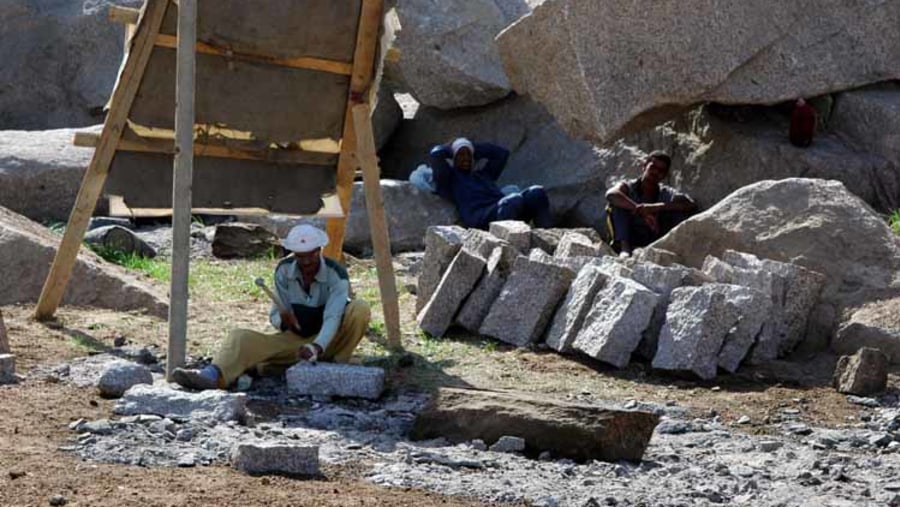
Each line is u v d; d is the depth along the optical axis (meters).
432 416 16.45
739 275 21.89
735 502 14.05
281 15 20.17
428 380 19.66
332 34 20.48
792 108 31.16
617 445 15.71
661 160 27.84
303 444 14.10
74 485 12.80
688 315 20.53
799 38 30.34
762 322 20.97
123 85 20.34
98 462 13.82
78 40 40.12
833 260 22.77
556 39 29.39
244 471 13.81
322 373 18.20
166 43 20.20
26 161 32.81
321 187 22.06
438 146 33.94
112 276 22.72
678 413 18.56
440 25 35.94
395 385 19.30
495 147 33.53
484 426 16.14
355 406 18.02
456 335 22.41
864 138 30.62
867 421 18.78
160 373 19.08
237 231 29.48
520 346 21.70
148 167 21.16
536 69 30.16
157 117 20.75
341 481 13.79
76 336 20.59
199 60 20.28
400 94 41.53
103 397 17.02
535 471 14.90
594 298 21.31
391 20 20.47
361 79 20.92
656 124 30.45
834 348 21.89
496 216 31.86
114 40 40.34
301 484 13.47
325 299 19.05
